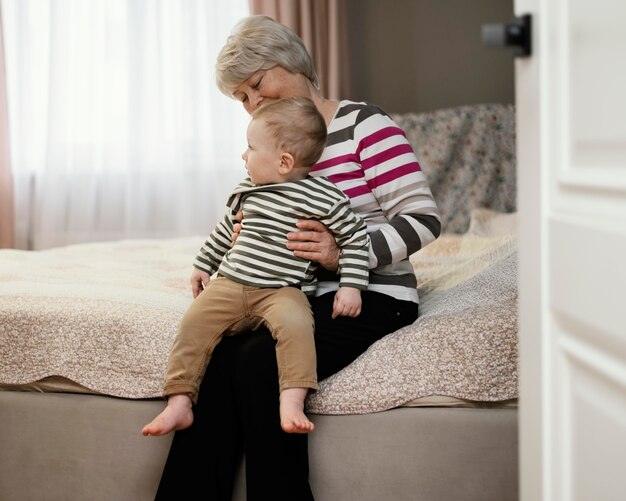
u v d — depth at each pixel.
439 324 1.46
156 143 4.19
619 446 0.79
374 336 1.51
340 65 4.07
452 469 1.38
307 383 1.36
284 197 1.50
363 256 1.48
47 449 1.58
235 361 1.43
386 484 1.41
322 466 1.43
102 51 4.19
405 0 4.12
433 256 2.54
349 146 1.60
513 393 1.38
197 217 4.18
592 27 0.81
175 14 4.11
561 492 0.92
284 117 1.49
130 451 1.53
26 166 4.29
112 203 4.26
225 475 1.41
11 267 2.24
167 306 1.68
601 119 0.80
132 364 1.55
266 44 1.60
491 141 3.60
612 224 0.79
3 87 4.16
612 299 0.78
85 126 4.21
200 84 4.13
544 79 0.92
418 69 4.14
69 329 1.61
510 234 2.52
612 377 0.79
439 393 1.40
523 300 0.99
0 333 1.64
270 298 1.46
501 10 4.01
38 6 4.23
